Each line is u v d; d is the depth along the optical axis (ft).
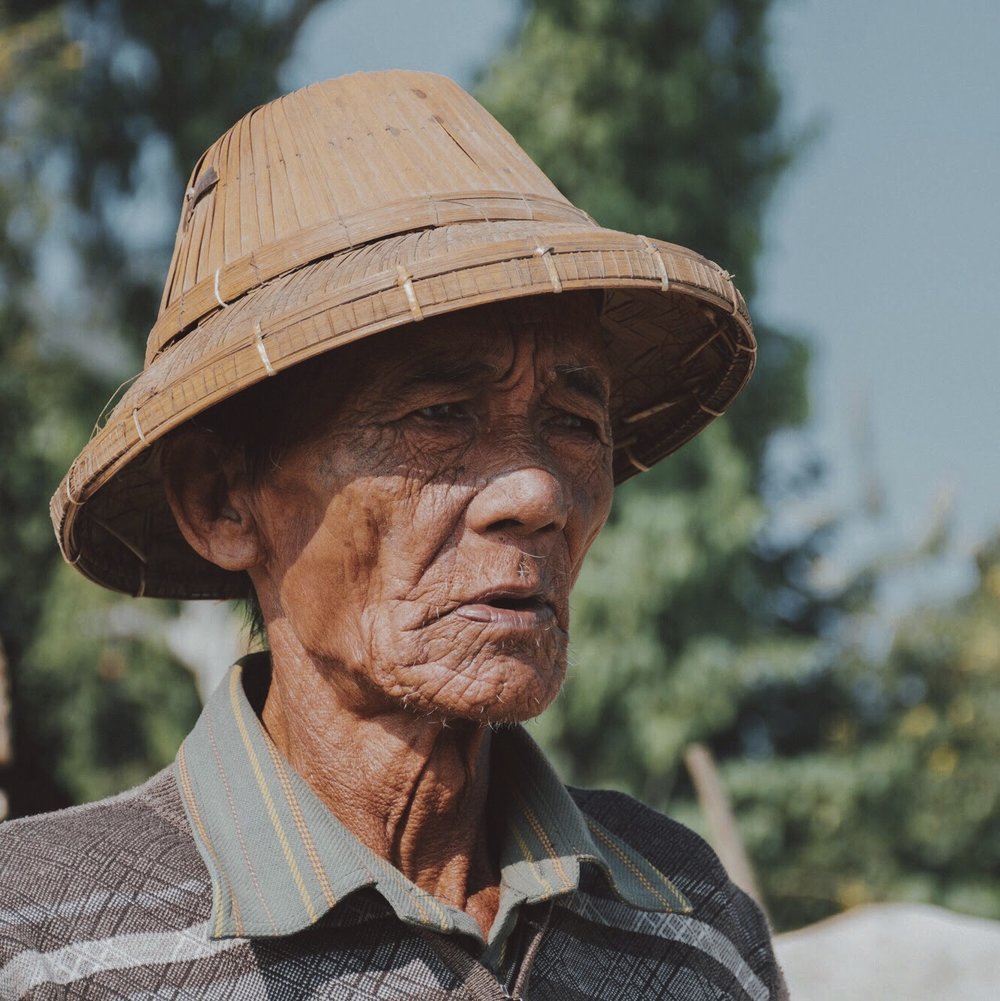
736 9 40.60
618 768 37.40
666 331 5.75
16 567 38.09
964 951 12.74
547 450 4.94
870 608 42.22
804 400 40.34
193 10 37.76
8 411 37.29
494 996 4.60
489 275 4.32
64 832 4.91
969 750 39.60
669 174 38.47
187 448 5.20
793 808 38.99
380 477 4.73
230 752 5.05
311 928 4.64
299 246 4.80
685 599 37.29
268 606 5.20
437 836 5.13
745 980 5.60
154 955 4.58
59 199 37.14
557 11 38.93
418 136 5.08
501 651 4.67
